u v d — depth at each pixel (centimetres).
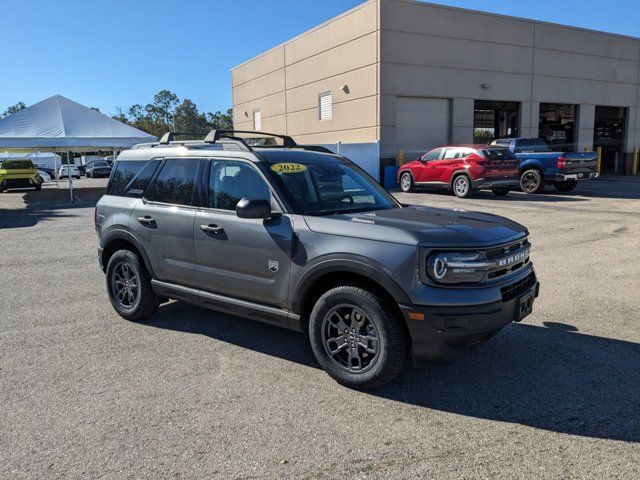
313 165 470
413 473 281
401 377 403
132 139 2205
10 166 2677
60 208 1720
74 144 2083
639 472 280
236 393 378
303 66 2555
